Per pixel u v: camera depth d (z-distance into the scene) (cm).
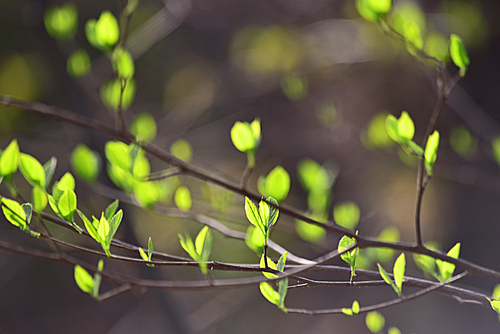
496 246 318
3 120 249
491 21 282
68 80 214
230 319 343
